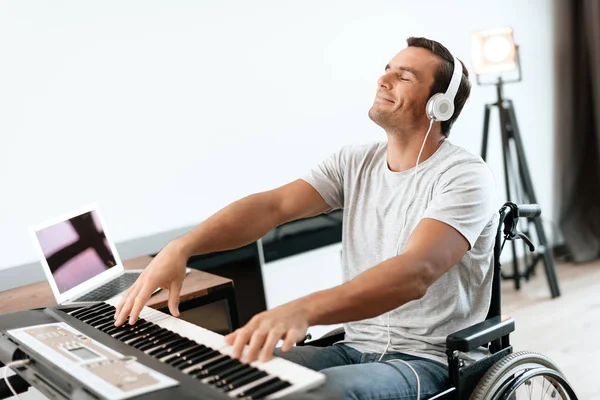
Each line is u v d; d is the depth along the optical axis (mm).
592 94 3881
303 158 3082
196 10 2750
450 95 1601
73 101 2521
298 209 1769
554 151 4000
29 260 2469
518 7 3777
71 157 2529
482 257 1571
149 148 2689
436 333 1566
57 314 1521
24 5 2408
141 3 2631
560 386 1559
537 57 3873
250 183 2943
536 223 3422
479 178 1515
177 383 1071
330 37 3107
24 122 2434
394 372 1438
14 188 2428
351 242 1711
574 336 2883
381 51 3279
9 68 2396
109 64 2582
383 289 1297
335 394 1021
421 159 1630
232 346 1207
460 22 3551
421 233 1432
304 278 3111
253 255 2582
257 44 2906
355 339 1668
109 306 1553
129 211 2662
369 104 3271
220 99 2836
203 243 1616
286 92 3004
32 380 1272
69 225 1901
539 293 3475
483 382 1441
